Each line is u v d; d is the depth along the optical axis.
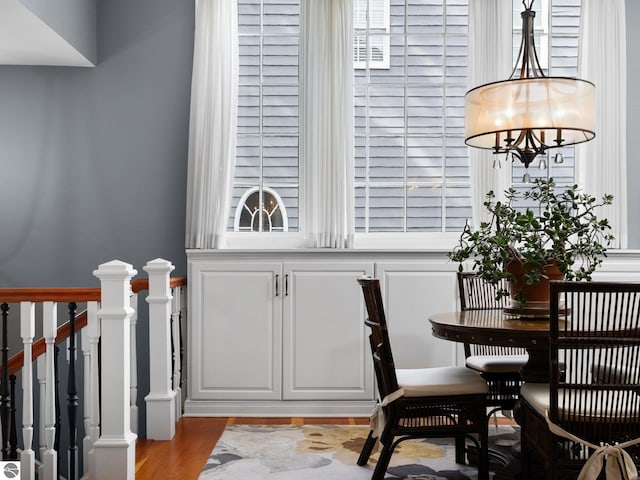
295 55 4.45
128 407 2.83
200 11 4.21
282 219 4.46
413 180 4.49
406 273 4.08
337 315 4.07
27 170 4.35
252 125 4.45
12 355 4.29
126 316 2.75
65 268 4.36
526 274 2.84
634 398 2.18
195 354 4.07
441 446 3.38
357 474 2.92
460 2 4.50
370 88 4.49
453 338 2.71
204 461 3.13
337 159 4.15
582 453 2.26
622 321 2.37
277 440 3.50
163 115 4.40
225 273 4.08
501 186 4.23
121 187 4.39
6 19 3.44
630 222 4.41
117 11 4.40
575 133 2.93
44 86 4.36
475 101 2.77
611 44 4.25
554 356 2.21
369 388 4.06
